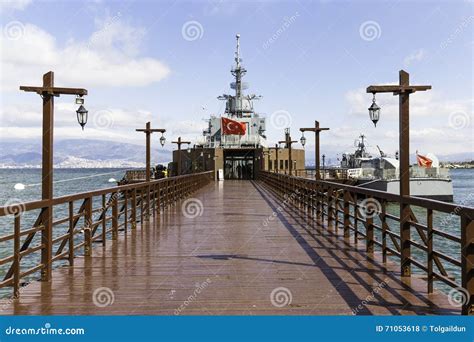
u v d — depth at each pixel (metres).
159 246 9.84
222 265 7.95
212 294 6.17
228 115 58.66
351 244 9.93
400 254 7.13
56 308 5.61
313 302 5.78
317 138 17.03
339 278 6.96
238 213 16.33
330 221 12.96
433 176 36.62
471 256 4.80
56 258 7.36
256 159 49.31
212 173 47.88
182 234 11.52
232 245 9.91
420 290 6.23
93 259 8.52
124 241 10.53
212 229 12.37
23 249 6.57
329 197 12.92
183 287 6.52
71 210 7.96
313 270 7.51
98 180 110.81
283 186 24.59
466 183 86.62
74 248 8.16
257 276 7.14
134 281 6.87
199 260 8.38
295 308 5.57
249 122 55.44
